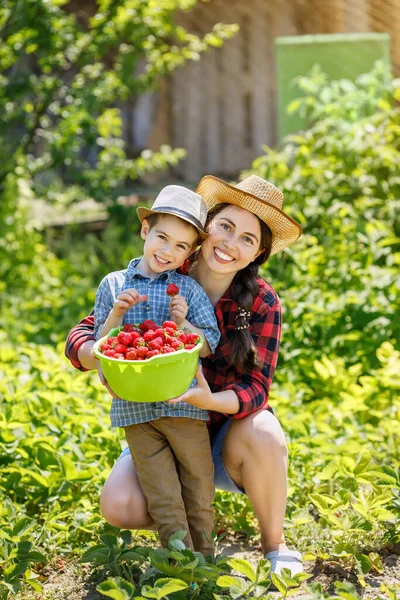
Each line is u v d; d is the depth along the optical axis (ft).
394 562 11.15
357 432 14.40
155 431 10.21
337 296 19.30
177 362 9.21
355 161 23.25
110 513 10.45
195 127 36.14
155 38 30.96
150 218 10.48
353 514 11.87
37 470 12.89
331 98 29.01
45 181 33.71
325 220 21.66
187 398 9.72
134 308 10.28
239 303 10.66
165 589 8.82
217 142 35.99
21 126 33.50
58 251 29.84
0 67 30.53
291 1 33.24
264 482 10.55
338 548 10.78
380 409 15.97
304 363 17.57
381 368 17.75
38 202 32.53
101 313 10.49
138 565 10.75
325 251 20.43
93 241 28.86
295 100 28.37
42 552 11.29
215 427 11.11
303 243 20.63
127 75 30.40
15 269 26.76
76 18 35.40
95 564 10.90
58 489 12.32
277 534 10.80
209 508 10.41
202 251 10.78
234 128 35.68
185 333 9.74
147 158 31.45
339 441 14.05
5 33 29.37
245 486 10.75
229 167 35.99
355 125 24.07
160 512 10.02
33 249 27.53
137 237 28.55
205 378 10.96
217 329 10.30
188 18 35.29
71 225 30.17
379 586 10.55
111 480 10.56
